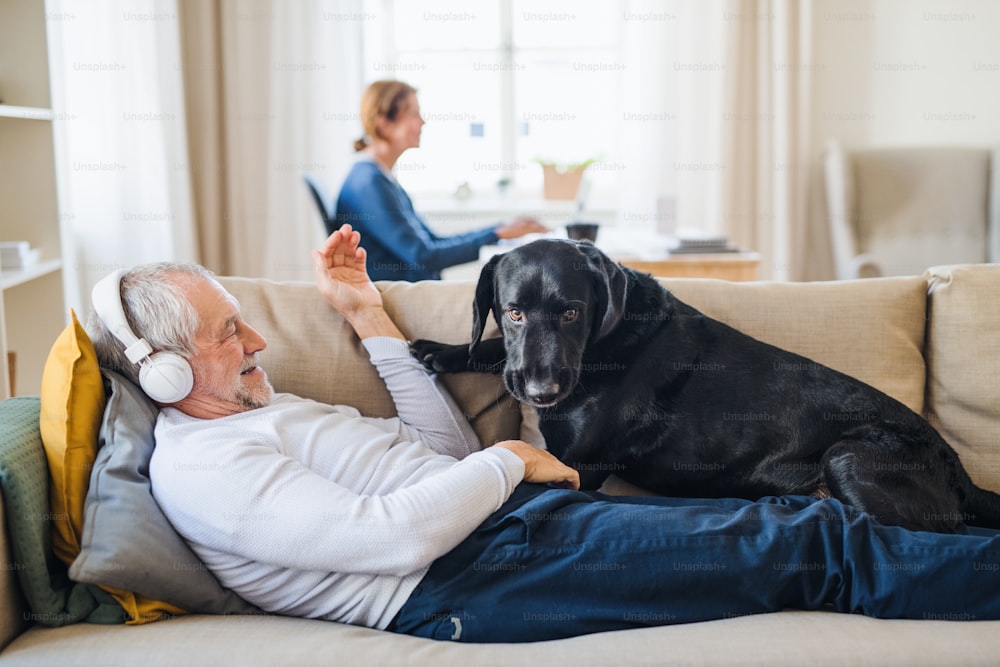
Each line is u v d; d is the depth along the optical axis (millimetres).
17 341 2588
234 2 3740
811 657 1062
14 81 2459
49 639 1103
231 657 1060
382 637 1130
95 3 3492
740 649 1076
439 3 4121
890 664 1052
